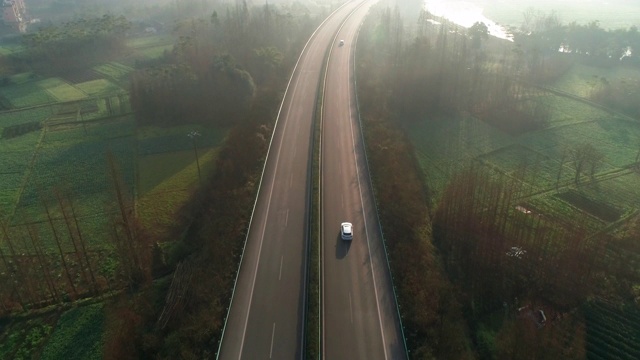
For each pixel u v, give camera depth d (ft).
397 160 345.31
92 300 247.91
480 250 261.65
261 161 345.72
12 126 456.45
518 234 272.51
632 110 453.99
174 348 204.54
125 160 380.17
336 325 212.43
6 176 367.04
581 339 218.59
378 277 239.91
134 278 257.55
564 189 333.62
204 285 236.02
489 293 243.40
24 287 252.83
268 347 201.98
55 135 433.07
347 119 408.05
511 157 374.63
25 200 335.67
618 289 248.73
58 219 312.50
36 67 606.96
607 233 287.28
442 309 225.35
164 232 295.48
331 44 602.03
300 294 229.45
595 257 254.27
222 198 309.63
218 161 352.90
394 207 291.58
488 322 229.45
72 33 639.35
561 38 638.12
